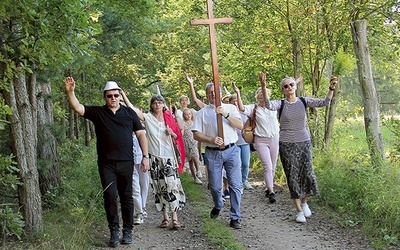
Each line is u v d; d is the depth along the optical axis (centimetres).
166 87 2759
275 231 754
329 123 1332
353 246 667
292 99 790
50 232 708
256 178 1216
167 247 689
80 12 589
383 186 791
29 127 702
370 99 936
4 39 652
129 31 1622
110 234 718
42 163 872
